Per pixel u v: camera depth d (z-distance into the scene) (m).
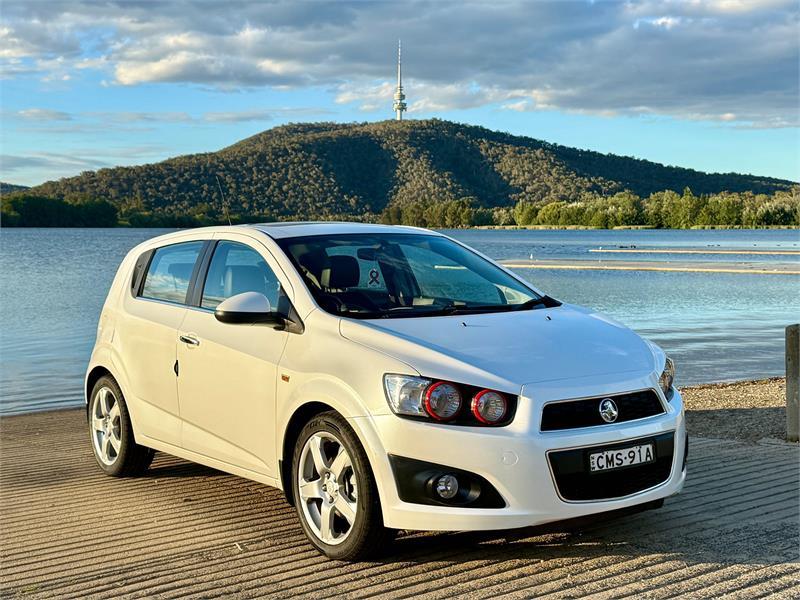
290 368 4.70
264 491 5.92
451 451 4.04
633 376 4.38
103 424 6.57
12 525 5.33
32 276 49.00
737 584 3.96
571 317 5.05
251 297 4.87
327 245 5.33
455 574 4.18
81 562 4.60
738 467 6.25
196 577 4.29
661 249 88.19
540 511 4.02
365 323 4.60
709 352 16.55
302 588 4.07
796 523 4.83
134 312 6.16
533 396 4.10
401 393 4.15
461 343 4.42
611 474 4.18
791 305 27.44
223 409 5.21
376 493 4.23
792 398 7.19
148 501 5.77
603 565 4.24
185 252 5.97
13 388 13.86
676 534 4.69
